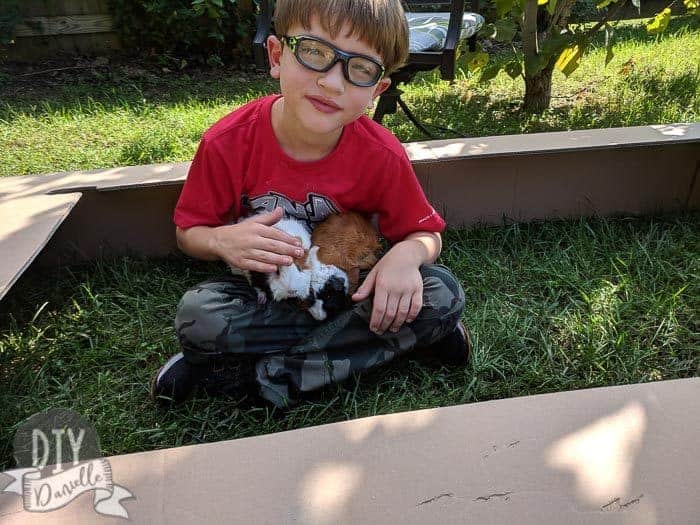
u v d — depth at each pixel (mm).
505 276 1513
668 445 689
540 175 1674
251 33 3854
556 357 1239
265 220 1096
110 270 1521
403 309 1053
